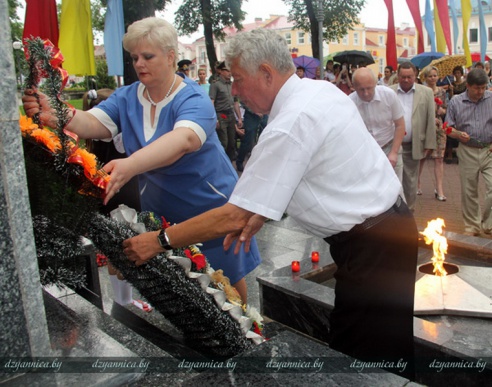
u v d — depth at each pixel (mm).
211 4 19359
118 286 3018
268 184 1787
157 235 1918
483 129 5031
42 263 1688
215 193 2551
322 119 1808
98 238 2066
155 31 2203
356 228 1945
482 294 3188
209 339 2152
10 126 1215
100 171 1726
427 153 5309
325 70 14172
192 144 2168
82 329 1584
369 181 1921
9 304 1257
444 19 10414
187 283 1984
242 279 2875
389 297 1967
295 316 3209
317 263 3641
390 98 4633
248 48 1878
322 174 1866
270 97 1964
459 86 10180
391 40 9008
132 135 2451
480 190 7715
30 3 4914
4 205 1227
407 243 2000
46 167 1682
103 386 1314
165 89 2324
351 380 1398
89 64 5266
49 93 1649
